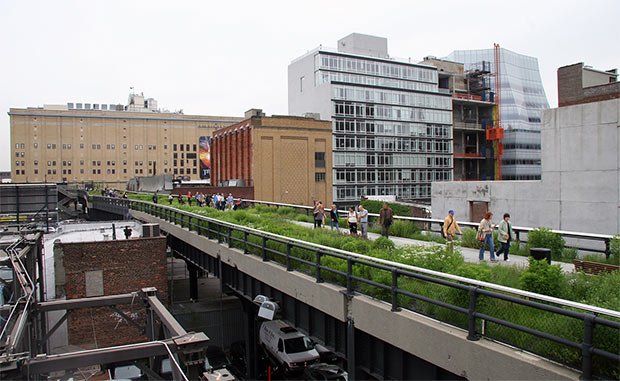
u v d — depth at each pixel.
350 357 10.95
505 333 7.47
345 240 15.20
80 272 26.97
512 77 111.25
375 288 10.53
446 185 32.03
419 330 8.69
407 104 88.88
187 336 7.71
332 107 80.50
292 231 18.41
